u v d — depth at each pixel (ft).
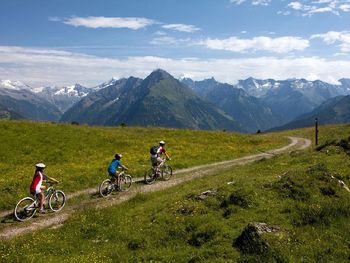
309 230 52.95
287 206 60.03
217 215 62.39
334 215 56.44
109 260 52.60
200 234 56.24
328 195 64.44
